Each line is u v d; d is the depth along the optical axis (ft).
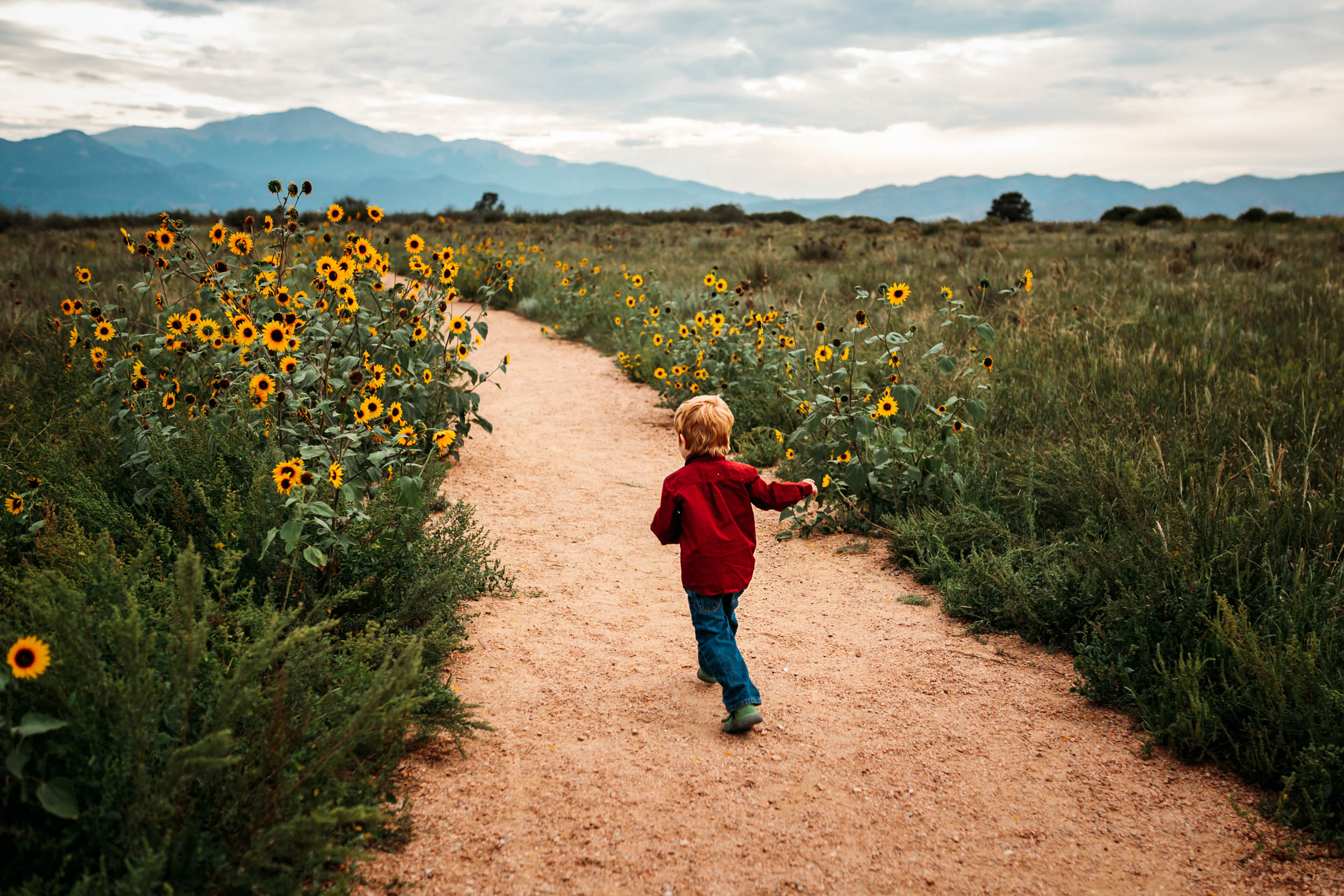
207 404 14.06
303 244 17.13
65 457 12.87
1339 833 7.89
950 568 14.30
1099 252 69.97
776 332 26.94
